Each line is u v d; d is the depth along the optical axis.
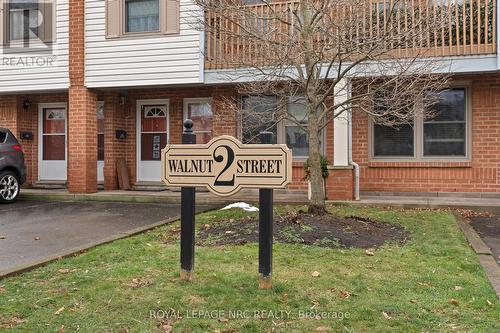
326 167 9.74
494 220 8.14
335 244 5.77
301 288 4.27
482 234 6.98
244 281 4.43
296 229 6.25
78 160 11.49
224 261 5.07
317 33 7.52
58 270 4.89
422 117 9.59
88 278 4.57
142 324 3.57
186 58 10.77
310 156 7.24
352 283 4.41
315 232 6.18
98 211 9.38
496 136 10.17
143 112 12.80
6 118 13.16
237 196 10.73
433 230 6.80
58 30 11.72
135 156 12.80
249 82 9.39
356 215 7.99
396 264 5.01
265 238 4.26
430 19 7.80
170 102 12.46
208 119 12.28
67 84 11.67
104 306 3.90
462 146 10.49
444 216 8.05
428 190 10.54
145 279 4.53
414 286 4.36
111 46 11.26
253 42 8.38
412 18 7.78
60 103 13.34
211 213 8.30
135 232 6.74
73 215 8.84
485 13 9.22
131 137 12.80
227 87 11.53
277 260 5.08
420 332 3.42
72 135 11.53
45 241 6.46
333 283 4.40
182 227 4.50
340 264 4.98
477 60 9.20
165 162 4.51
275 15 7.24
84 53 11.44
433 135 10.61
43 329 3.48
